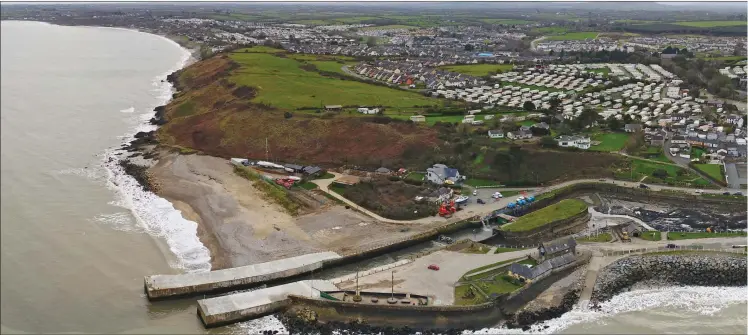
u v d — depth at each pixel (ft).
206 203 403.95
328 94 646.33
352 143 502.38
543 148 476.54
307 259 317.01
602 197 424.46
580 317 275.80
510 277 297.33
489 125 538.88
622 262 320.91
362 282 293.84
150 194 423.64
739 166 460.96
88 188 432.25
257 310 271.69
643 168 456.04
